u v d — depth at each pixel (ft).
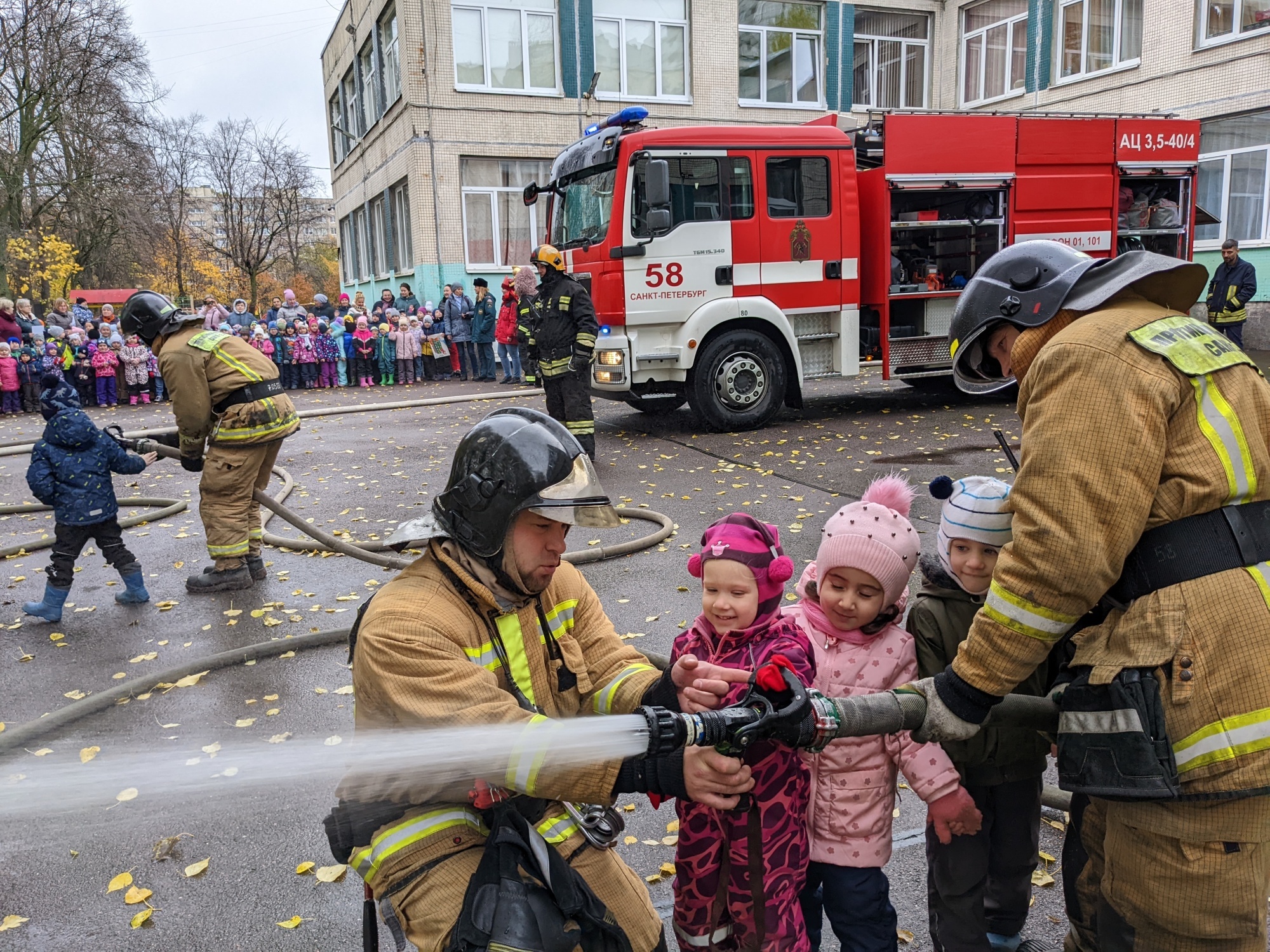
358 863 5.61
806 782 6.64
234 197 114.32
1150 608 5.07
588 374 26.66
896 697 5.43
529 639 5.87
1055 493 5.01
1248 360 5.41
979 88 71.97
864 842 6.86
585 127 64.39
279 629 16.08
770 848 6.38
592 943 5.26
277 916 8.49
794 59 68.39
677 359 30.66
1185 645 4.94
